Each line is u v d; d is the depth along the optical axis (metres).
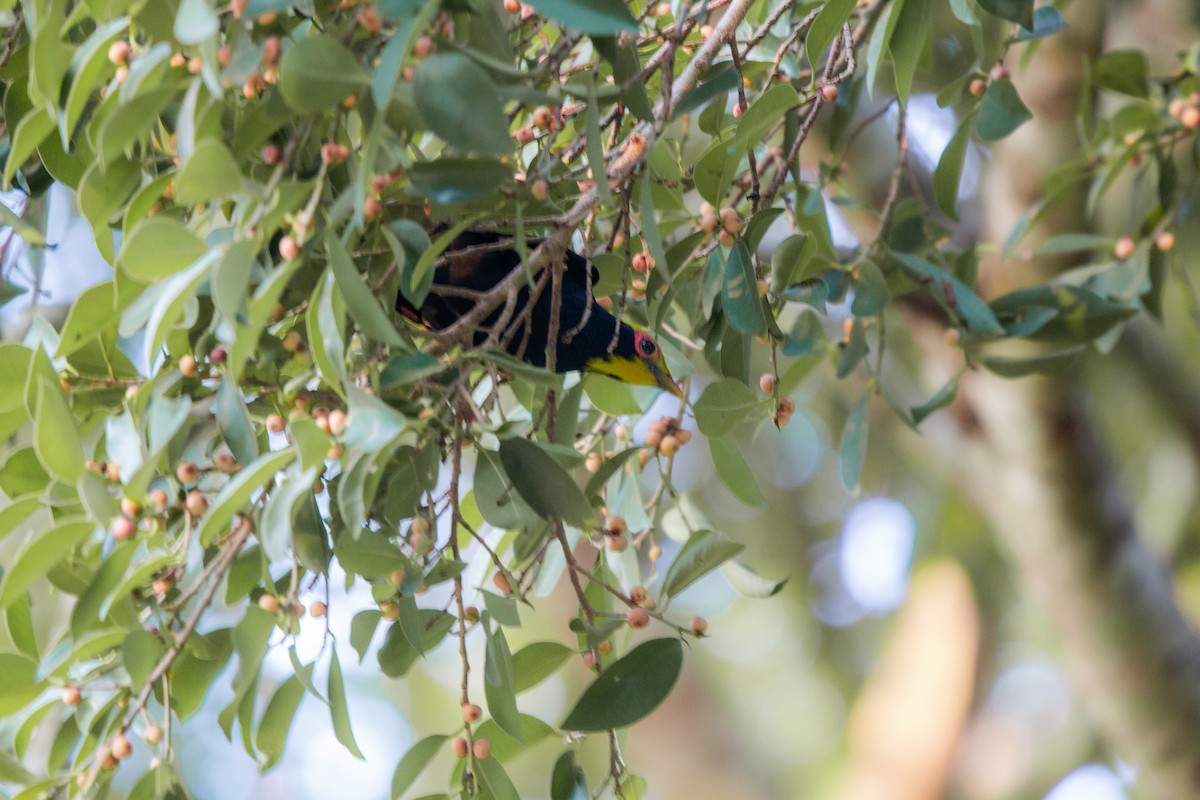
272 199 4.45
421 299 5.00
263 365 5.28
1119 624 10.71
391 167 4.60
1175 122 8.43
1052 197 8.67
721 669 18.75
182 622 5.30
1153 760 10.85
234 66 4.50
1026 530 11.00
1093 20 9.95
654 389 7.11
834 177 7.89
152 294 4.65
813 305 5.95
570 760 5.72
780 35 7.01
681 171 7.13
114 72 4.94
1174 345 12.36
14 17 6.15
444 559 5.28
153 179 4.92
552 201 6.03
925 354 10.77
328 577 5.21
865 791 16.22
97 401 5.50
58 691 5.28
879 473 16.33
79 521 4.61
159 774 4.98
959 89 6.98
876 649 18.52
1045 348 10.07
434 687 18.78
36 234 6.07
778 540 17.55
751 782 16.95
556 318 5.68
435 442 5.15
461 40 4.90
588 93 4.80
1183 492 12.98
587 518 4.96
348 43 4.61
